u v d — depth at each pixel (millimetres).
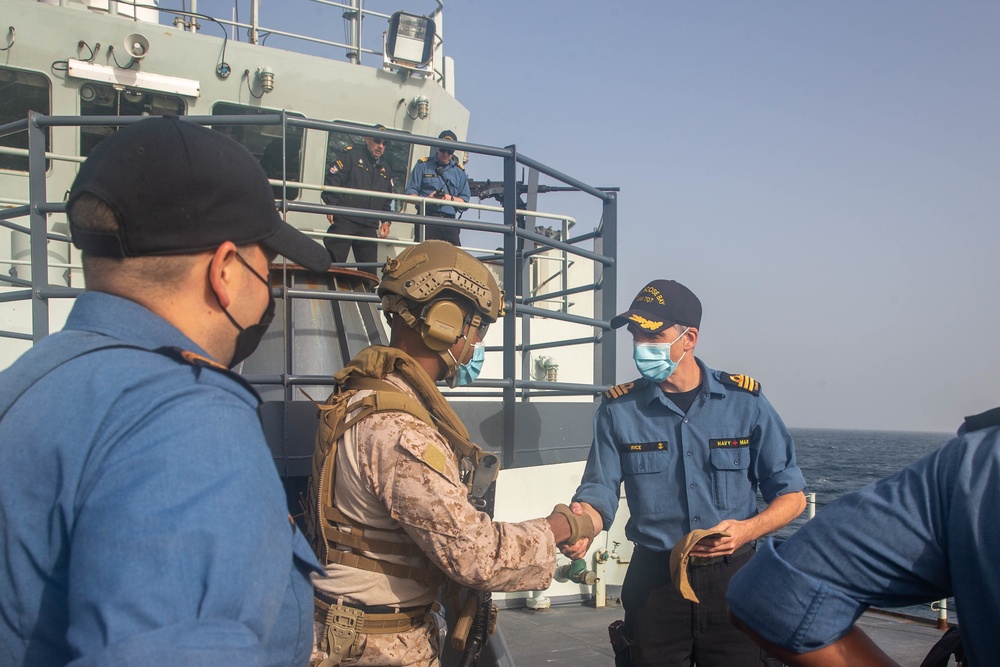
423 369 2221
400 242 4418
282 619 1240
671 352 3076
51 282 5664
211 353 1289
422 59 6590
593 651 4992
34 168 3318
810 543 1398
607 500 3084
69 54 5676
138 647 878
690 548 2666
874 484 1421
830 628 1355
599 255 4422
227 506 1001
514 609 6172
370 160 6383
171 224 1173
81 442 1026
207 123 3289
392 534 2068
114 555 928
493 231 3748
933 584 1314
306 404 3393
